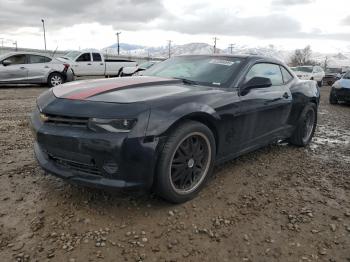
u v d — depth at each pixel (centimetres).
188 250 266
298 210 334
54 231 283
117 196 343
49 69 1430
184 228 294
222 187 377
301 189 384
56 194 345
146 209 321
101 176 299
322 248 276
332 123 813
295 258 263
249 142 417
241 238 284
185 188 338
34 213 309
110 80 379
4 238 273
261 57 450
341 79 1264
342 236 294
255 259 260
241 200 349
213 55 452
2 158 445
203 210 325
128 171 291
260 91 420
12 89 1331
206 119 344
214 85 386
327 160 493
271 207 338
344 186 398
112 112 289
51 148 311
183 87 362
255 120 411
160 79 392
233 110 369
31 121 342
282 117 476
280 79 486
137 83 358
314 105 558
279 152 518
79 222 297
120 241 274
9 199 333
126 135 285
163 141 301
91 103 302
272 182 399
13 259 249
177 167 324
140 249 265
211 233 289
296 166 458
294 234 294
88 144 288
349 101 1188
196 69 422
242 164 453
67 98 318
